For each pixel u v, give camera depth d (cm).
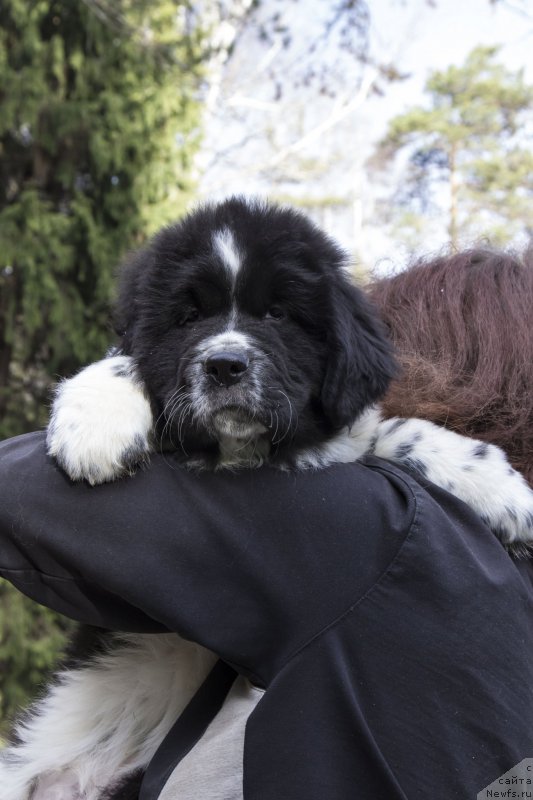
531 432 216
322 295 227
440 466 209
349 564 166
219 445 213
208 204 243
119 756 236
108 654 243
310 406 224
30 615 831
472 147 2395
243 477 179
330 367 222
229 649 168
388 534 167
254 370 211
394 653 160
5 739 274
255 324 223
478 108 2372
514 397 217
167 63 876
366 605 163
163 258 232
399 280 256
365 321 229
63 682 254
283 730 157
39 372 898
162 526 172
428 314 235
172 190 930
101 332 857
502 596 165
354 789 153
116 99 859
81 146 859
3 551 178
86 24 847
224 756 175
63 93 866
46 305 859
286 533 170
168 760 183
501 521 200
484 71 2417
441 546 166
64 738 241
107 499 176
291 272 225
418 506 171
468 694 157
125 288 242
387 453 219
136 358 222
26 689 819
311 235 235
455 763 154
